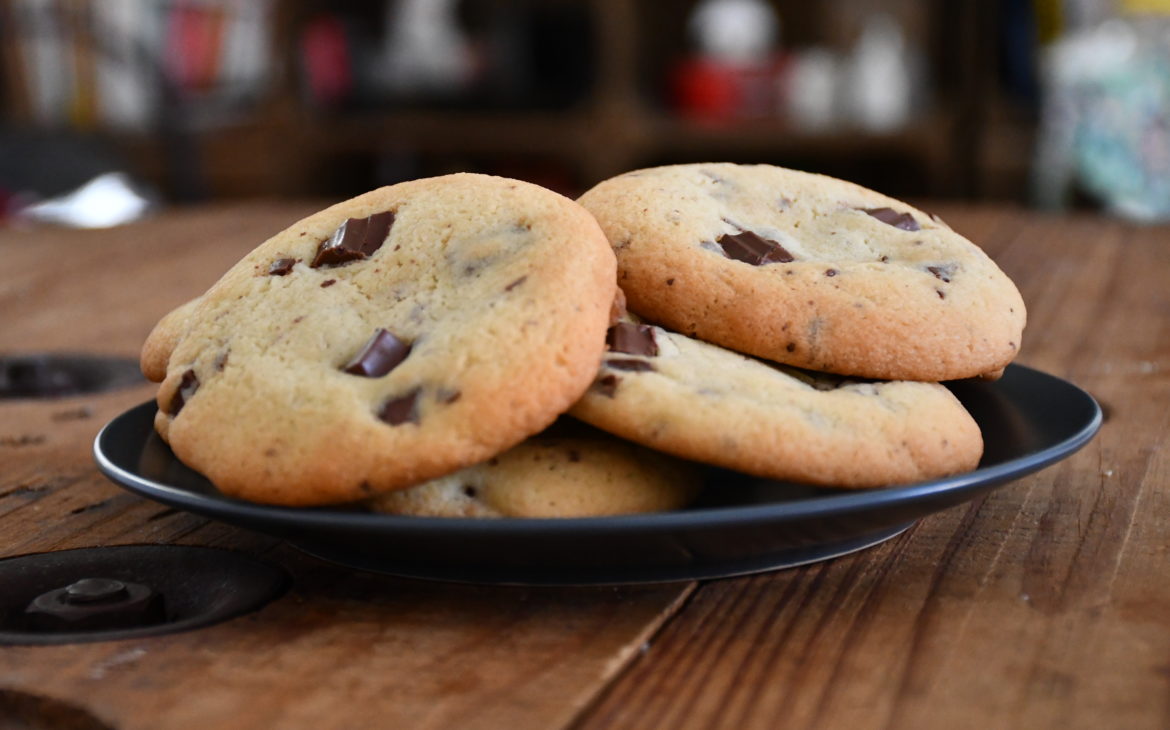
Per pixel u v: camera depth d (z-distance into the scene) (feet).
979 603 1.39
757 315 1.47
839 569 1.44
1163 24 4.63
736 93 5.55
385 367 1.39
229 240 3.21
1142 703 1.27
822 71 5.45
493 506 1.40
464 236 1.46
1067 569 1.44
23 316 2.40
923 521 1.53
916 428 1.41
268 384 1.40
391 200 1.52
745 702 1.27
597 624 1.36
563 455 1.42
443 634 1.35
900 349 1.47
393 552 1.37
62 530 1.55
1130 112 4.46
